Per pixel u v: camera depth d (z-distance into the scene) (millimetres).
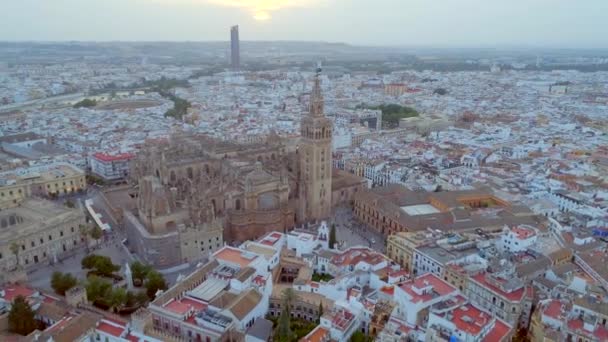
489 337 128625
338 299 159000
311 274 179750
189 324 139375
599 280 164875
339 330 134750
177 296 155125
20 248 193875
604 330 127250
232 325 137500
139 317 139125
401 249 195000
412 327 134500
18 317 137250
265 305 157000
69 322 133625
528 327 150125
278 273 184750
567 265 174875
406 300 141000
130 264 196500
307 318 156250
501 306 147500
